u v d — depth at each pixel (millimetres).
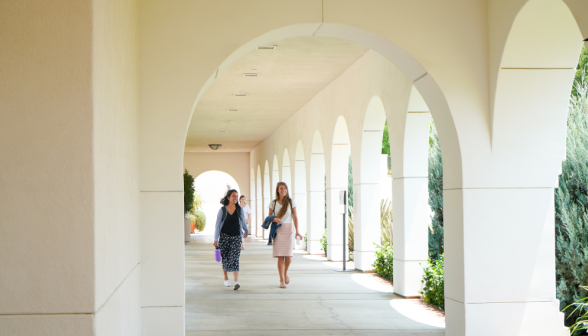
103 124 2742
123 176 3498
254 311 6707
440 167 9078
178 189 4574
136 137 4375
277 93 12836
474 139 4965
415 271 7570
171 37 4621
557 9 4504
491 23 4953
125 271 3553
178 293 4559
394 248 7934
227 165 28781
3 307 2453
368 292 8016
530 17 4551
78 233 2496
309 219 14086
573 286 6055
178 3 4645
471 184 4934
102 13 2738
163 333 4539
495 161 4965
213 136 21484
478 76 5000
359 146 9930
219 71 4879
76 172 2498
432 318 6289
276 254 8430
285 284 8664
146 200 4543
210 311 6711
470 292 4898
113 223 3045
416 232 7555
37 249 2477
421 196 7551
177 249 4566
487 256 4926
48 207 2482
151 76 4582
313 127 13539
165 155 4574
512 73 4867
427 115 7406
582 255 5953
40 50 2486
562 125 4961
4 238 2457
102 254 2682
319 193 13977
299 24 4781
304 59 9656
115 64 3180
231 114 15922
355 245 10445
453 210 5117
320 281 9109
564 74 4879
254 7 4734
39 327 2469
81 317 2492
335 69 10516
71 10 2506
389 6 4898
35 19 2486
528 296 4949
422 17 4941
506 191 4969
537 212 4984
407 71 5266
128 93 3830
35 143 2480
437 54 4953
